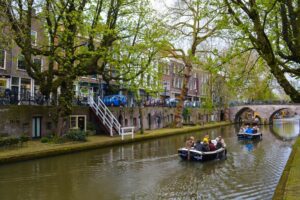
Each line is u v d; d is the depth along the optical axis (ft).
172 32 102.73
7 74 86.99
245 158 68.85
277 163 62.85
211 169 56.24
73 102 89.56
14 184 42.93
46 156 58.39
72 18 64.85
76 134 71.77
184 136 111.24
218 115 205.87
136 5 75.15
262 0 26.05
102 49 71.61
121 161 60.70
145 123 122.01
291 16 27.25
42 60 94.48
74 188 42.24
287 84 24.93
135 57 80.53
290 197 31.22
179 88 189.98
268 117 204.95
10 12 57.62
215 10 30.35
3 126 67.56
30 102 77.10
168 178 49.11
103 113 93.61
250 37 26.43
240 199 38.96
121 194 40.37
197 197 39.65
